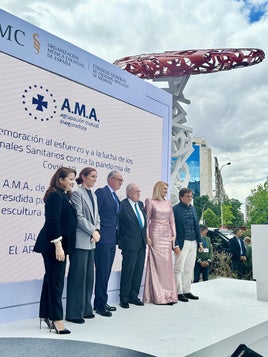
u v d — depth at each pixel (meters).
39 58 3.60
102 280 3.84
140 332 3.13
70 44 3.90
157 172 5.00
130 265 4.17
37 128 3.56
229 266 8.43
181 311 4.01
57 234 2.98
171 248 4.54
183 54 8.85
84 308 3.56
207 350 2.80
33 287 3.48
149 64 8.39
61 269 3.02
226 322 3.56
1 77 3.30
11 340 1.50
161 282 4.41
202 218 24.59
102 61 4.27
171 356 2.56
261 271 4.76
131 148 4.61
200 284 6.04
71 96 3.89
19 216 3.37
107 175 4.25
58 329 2.97
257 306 4.37
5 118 3.30
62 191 3.13
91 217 3.59
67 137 3.83
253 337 3.41
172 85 8.88
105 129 4.27
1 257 3.23
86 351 1.35
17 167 3.37
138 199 4.37
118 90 4.46
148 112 4.89
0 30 3.31
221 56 8.54
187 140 8.52
